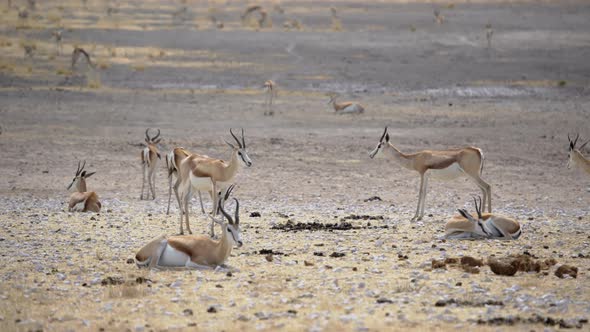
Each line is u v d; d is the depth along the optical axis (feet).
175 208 262.88
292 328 116.78
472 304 131.64
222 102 532.73
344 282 147.95
